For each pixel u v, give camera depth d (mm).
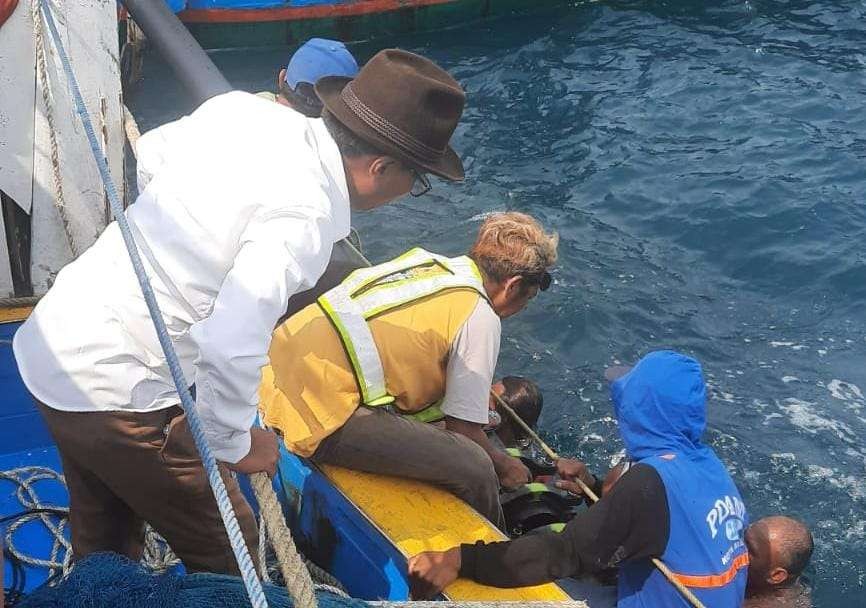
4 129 4414
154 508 2828
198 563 3000
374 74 2756
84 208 4668
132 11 5746
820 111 10125
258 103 2723
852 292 7383
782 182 8820
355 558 3621
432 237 8336
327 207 2506
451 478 3523
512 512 4203
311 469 3662
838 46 11695
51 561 3611
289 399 3486
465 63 12078
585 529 3320
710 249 8008
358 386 3432
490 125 10391
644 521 3355
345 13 12695
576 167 9406
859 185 8734
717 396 6391
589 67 11664
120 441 2631
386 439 3463
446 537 3361
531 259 3668
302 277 2387
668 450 3521
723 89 10781
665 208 8578
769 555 4238
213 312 2295
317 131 2713
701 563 3432
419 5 12828
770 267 7727
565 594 3242
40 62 4340
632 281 7570
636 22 12766
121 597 2332
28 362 2629
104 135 4695
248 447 2521
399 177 2824
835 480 5715
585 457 5867
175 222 2547
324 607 2467
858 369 6621
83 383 2578
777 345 6879
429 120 2746
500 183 9172
